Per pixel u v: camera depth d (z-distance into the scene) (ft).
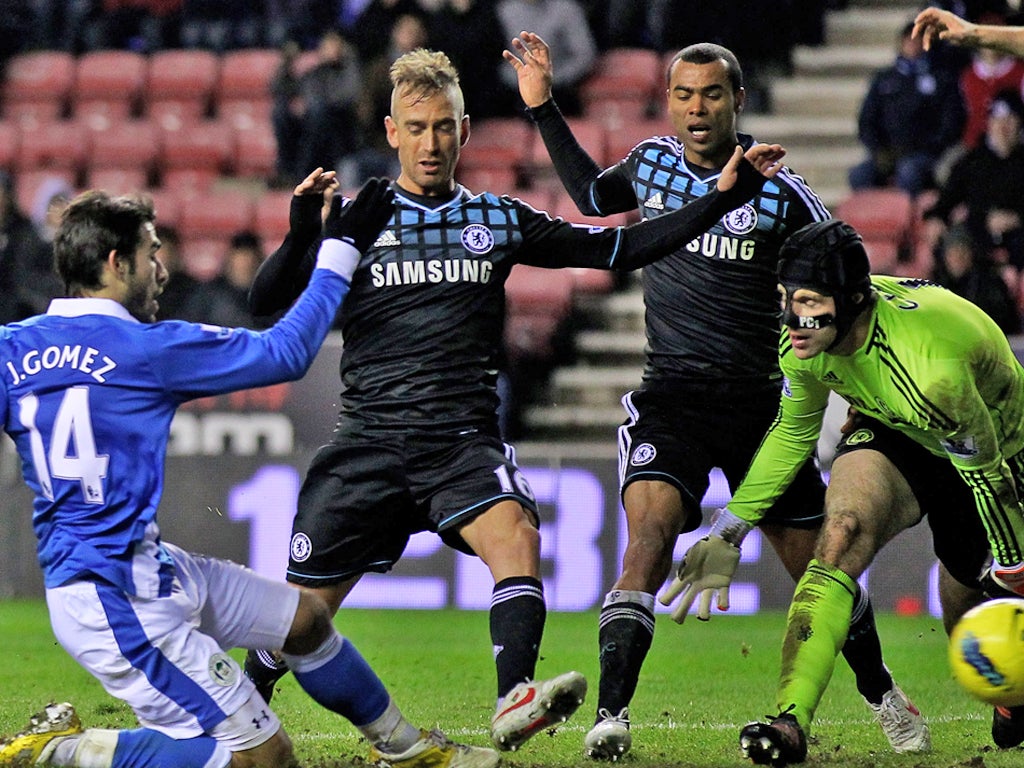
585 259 58.95
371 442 58.49
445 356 58.23
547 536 126.11
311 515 58.80
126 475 46.47
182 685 46.34
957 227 143.84
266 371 47.91
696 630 114.11
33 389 46.78
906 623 117.60
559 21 175.22
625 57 183.83
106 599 45.88
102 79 196.54
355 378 59.26
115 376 46.62
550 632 110.01
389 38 166.61
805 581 56.34
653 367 65.05
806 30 192.34
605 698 56.39
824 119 187.11
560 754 59.62
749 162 56.75
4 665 90.63
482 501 56.44
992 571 58.49
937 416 53.62
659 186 65.87
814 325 53.62
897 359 53.72
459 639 106.93
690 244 63.82
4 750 48.21
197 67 195.11
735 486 65.62
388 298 58.39
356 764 55.16
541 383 160.15
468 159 175.42
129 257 47.85
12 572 132.05
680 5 180.34
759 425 64.28
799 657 54.65
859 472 58.85
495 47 171.01
